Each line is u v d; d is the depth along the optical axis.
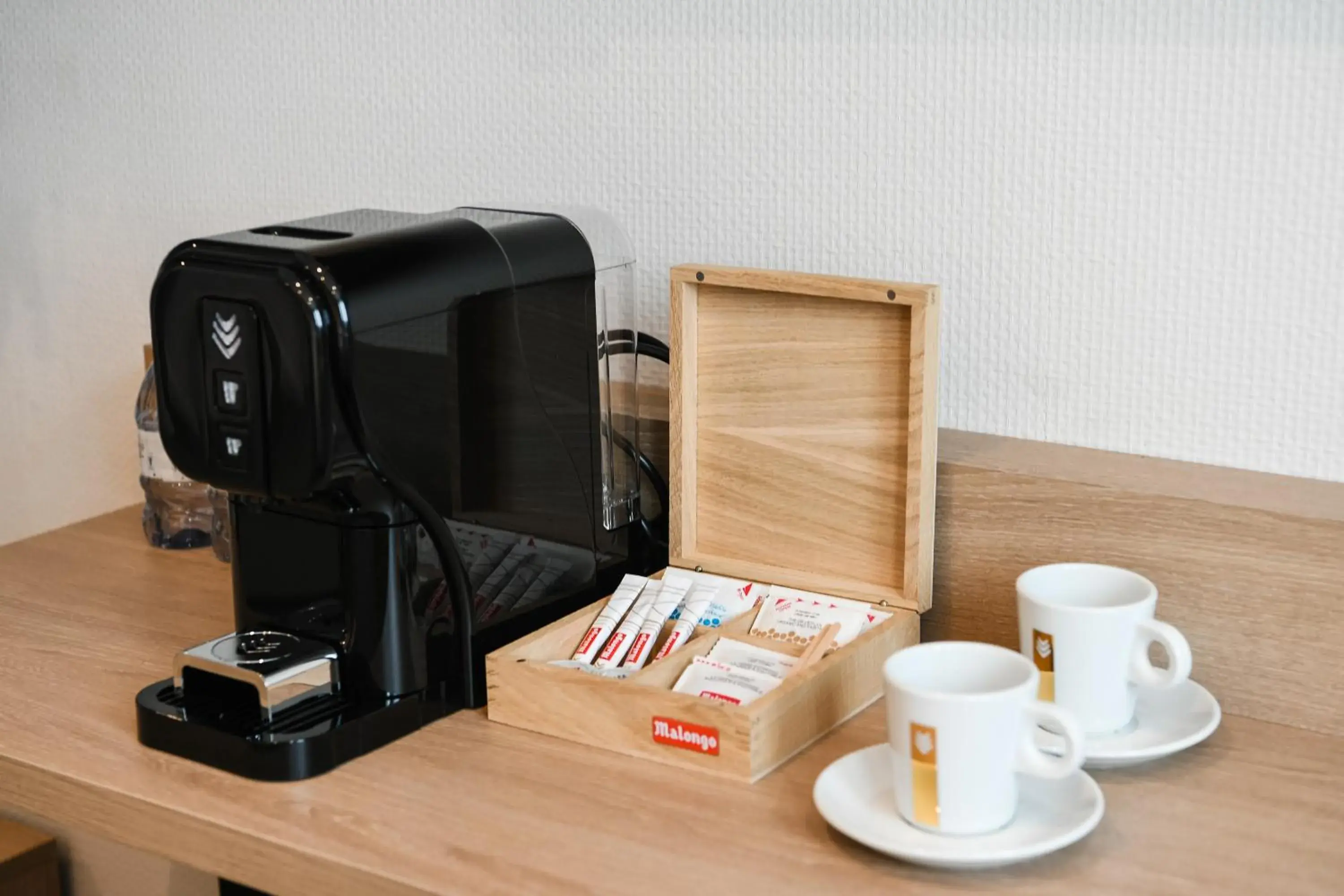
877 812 0.82
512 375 0.98
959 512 1.04
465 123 1.30
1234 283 1.00
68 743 0.94
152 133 1.48
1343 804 0.84
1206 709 0.92
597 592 1.09
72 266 1.58
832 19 1.11
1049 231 1.06
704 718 0.88
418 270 0.91
